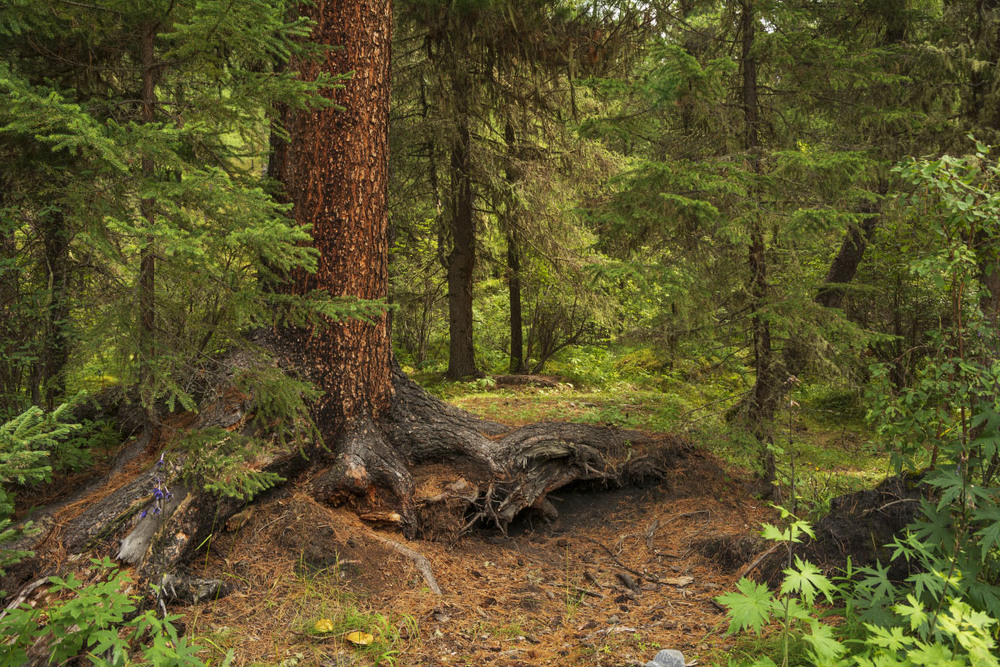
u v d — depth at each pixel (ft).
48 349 15.03
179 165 10.90
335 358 15.20
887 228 24.45
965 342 10.23
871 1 24.68
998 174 9.62
